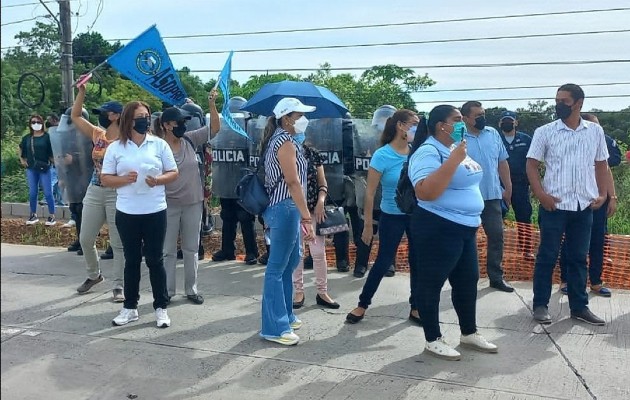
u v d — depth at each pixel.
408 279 6.58
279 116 4.46
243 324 5.17
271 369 4.25
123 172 4.86
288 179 4.39
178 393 3.90
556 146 5.05
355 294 6.04
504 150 6.29
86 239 5.86
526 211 7.45
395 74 26.20
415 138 4.38
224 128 7.14
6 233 9.49
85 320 5.27
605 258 6.71
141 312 5.47
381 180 5.01
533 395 3.84
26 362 4.39
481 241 7.43
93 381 4.08
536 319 5.16
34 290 6.18
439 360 4.39
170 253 5.72
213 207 11.03
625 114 15.45
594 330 4.99
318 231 5.41
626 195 11.83
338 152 6.78
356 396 3.84
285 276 4.93
